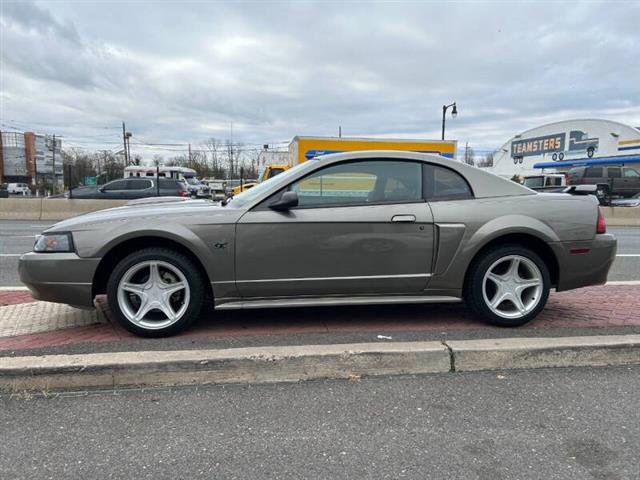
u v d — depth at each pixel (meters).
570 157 43.75
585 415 2.84
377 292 4.03
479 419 2.79
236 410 2.87
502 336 3.92
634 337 3.67
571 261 4.15
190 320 3.88
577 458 2.43
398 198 4.05
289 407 2.90
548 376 3.34
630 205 23.22
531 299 4.17
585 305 4.98
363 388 3.15
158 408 2.88
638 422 2.77
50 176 93.25
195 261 3.89
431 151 15.77
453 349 3.40
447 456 2.44
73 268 3.71
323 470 2.32
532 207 4.12
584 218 4.17
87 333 3.97
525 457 2.43
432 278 4.02
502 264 4.17
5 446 2.50
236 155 77.88
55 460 2.38
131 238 3.75
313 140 15.41
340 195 4.01
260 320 4.37
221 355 3.22
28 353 3.45
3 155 83.56
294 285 3.90
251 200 3.93
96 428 2.66
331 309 4.75
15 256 8.60
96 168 75.62
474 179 4.18
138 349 3.56
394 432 2.65
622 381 3.27
